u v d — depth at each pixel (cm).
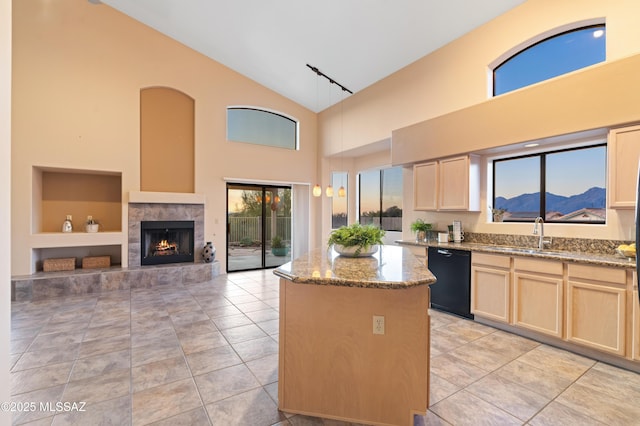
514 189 403
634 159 262
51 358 268
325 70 564
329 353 196
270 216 711
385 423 188
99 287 484
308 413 199
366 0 388
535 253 311
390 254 282
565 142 333
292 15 446
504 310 331
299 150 724
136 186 536
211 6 468
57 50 480
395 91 522
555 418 194
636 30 280
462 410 201
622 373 248
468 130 389
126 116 529
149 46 551
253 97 665
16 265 455
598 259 269
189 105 594
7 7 122
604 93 276
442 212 463
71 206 538
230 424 188
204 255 585
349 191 732
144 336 316
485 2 362
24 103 459
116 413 196
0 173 116
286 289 203
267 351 284
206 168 607
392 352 187
